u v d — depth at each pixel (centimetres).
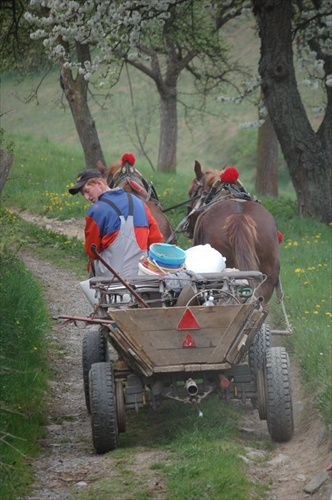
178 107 6888
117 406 809
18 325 1165
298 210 2475
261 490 703
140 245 892
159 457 774
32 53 3009
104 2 2253
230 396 830
